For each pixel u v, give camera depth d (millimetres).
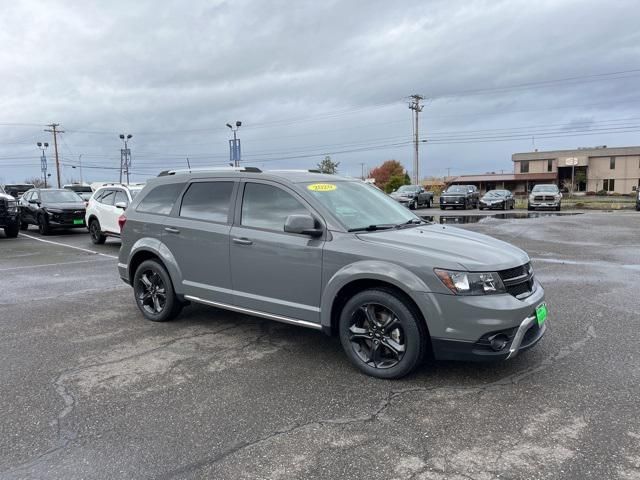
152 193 6117
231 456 3076
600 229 16766
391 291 4113
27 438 3322
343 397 3871
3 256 12117
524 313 3916
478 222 20484
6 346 5164
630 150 69000
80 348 5086
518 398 3799
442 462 2973
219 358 4754
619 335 5242
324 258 4402
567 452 3053
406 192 36312
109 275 9320
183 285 5598
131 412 3672
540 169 74938
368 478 2830
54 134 65188
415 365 4059
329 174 5527
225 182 5355
